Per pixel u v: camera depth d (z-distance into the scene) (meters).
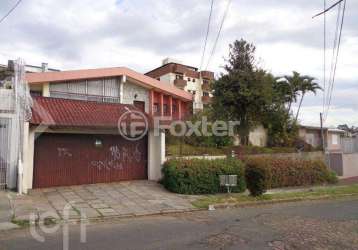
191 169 14.65
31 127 13.27
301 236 7.91
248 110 26.77
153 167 16.38
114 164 15.54
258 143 32.06
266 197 14.06
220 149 22.20
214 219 9.98
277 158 19.77
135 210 10.91
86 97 23.89
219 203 12.48
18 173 12.38
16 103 12.89
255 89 26.19
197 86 50.16
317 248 7.02
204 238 7.59
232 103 26.62
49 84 22.45
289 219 9.98
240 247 6.92
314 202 14.39
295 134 32.72
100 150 15.17
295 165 19.69
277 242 7.34
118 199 12.39
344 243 7.43
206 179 14.81
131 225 9.04
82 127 14.05
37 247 6.82
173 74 48.31
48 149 13.85
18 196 11.84
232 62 27.73
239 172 15.64
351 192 17.42
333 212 11.52
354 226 9.16
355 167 26.22
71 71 22.88
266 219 9.95
